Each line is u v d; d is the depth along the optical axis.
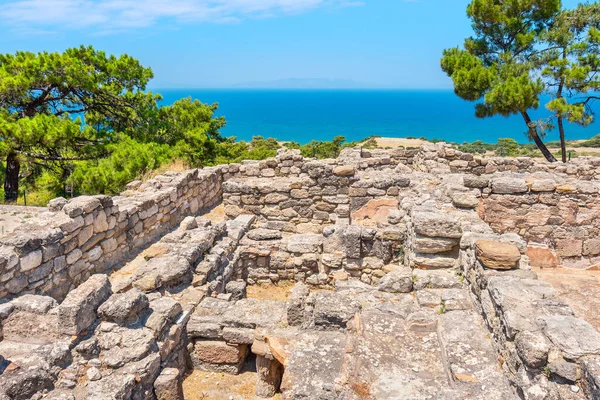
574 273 7.63
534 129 20.38
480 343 4.67
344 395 4.12
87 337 5.50
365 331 5.07
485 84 19.81
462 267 6.46
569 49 19.16
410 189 11.91
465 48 22.14
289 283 9.77
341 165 12.30
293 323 6.45
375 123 165.88
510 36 20.94
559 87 19.72
